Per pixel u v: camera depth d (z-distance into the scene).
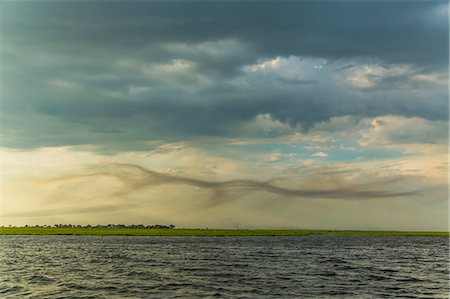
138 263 71.25
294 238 195.50
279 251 104.25
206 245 126.69
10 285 46.47
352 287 47.78
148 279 51.91
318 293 43.69
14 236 185.75
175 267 65.25
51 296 40.34
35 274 55.66
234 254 92.69
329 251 107.38
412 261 81.50
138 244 129.12
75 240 152.25
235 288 45.88
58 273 57.16
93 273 57.38
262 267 66.44
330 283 50.44
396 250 115.31
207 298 40.09
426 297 42.47
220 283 49.22
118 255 87.94
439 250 117.88
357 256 92.12
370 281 52.69
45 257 81.81
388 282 52.09
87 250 101.94
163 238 178.12
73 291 43.19
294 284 49.19
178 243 137.38
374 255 96.19
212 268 64.31
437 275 59.59
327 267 67.88
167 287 46.06
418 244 151.62
